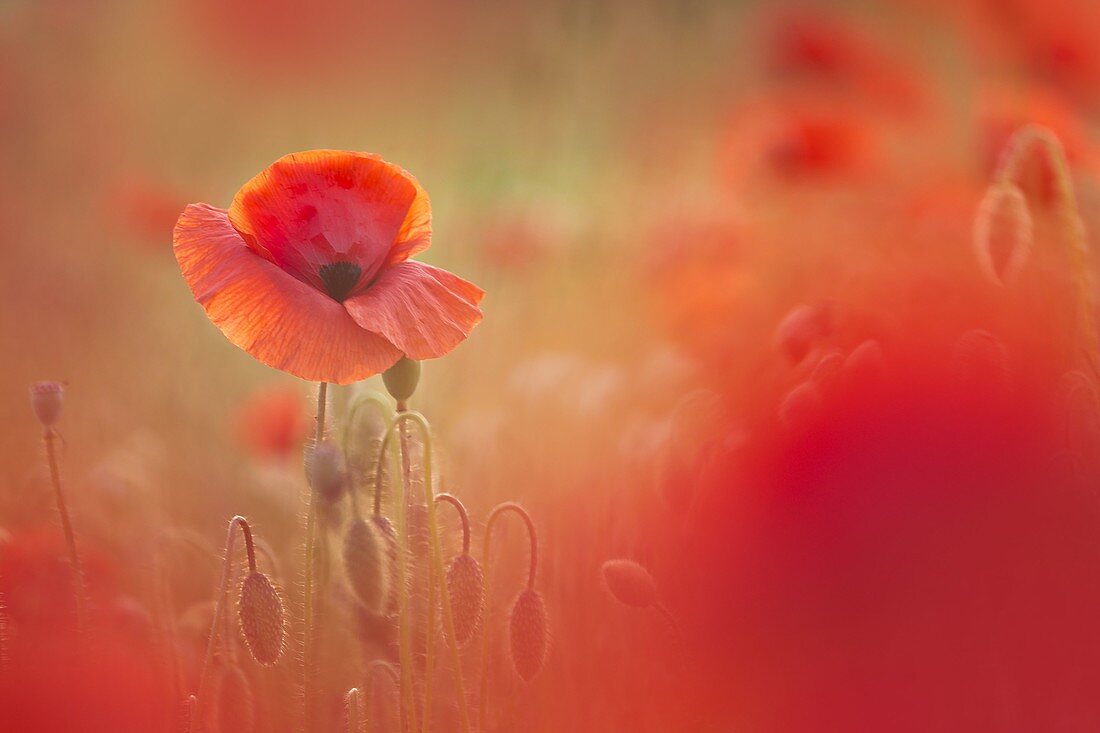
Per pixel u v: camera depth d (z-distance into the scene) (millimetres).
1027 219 1357
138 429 1596
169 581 1411
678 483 1369
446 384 1657
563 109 2348
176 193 2080
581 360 1602
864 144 1604
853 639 1314
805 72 1679
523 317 1806
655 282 1712
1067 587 1305
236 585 1372
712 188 1942
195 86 2777
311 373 1304
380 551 1326
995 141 1535
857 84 1627
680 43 2311
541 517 1456
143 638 1372
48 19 2756
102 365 1753
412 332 1314
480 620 1371
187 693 1355
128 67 2766
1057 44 1539
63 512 1345
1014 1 1549
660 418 1524
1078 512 1310
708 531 1344
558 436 1520
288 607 1399
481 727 1344
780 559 1324
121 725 1336
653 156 2197
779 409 1354
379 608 1327
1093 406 1323
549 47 2348
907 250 1540
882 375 1332
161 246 1936
